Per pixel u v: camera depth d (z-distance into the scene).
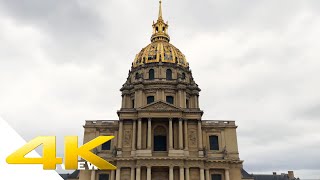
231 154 82.81
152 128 83.62
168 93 97.00
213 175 80.38
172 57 105.19
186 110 83.50
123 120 82.69
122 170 77.44
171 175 75.06
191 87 101.19
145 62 104.12
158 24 117.44
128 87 100.62
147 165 75.62
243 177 102.06
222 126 85.62
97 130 84.50
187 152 79.38
